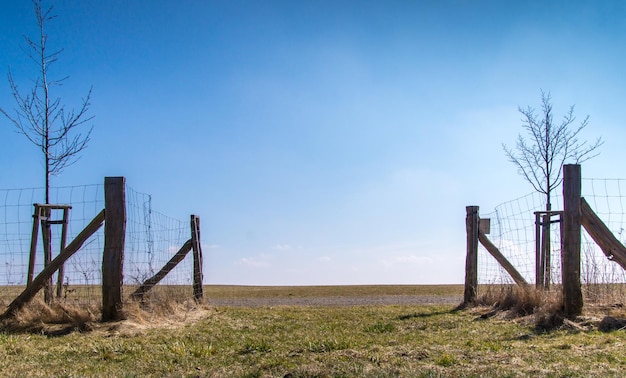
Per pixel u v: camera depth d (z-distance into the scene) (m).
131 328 11.73
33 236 13.09
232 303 20.58
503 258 16.59
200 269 16.94
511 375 6.88
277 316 14.71
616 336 9.62
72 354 9.13
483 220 16.80
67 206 13.59
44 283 12.62
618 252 12.27
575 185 12.18
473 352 8.50
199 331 11.88
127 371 7.67
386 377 6.91
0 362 8.38
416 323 12.80
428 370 7.16
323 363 7.83
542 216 15.57
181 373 7.54
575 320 11.44
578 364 7.52
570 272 11.96
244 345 9.77
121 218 12.45
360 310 16.16
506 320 12.78
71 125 15.38
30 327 11.80
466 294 16.73
